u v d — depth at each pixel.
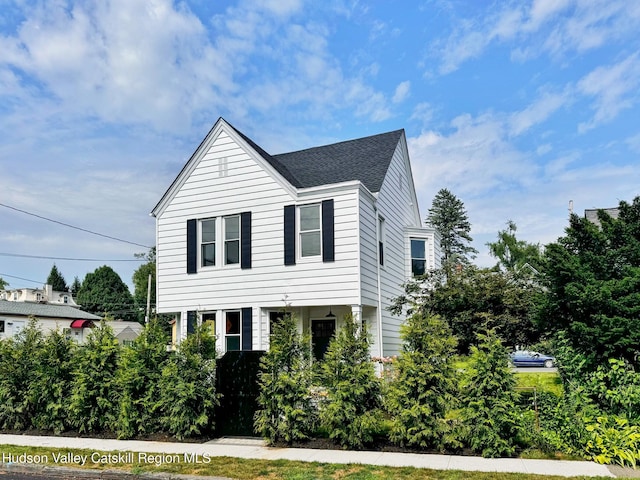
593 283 8.59
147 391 10.42
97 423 10.91
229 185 15.66
